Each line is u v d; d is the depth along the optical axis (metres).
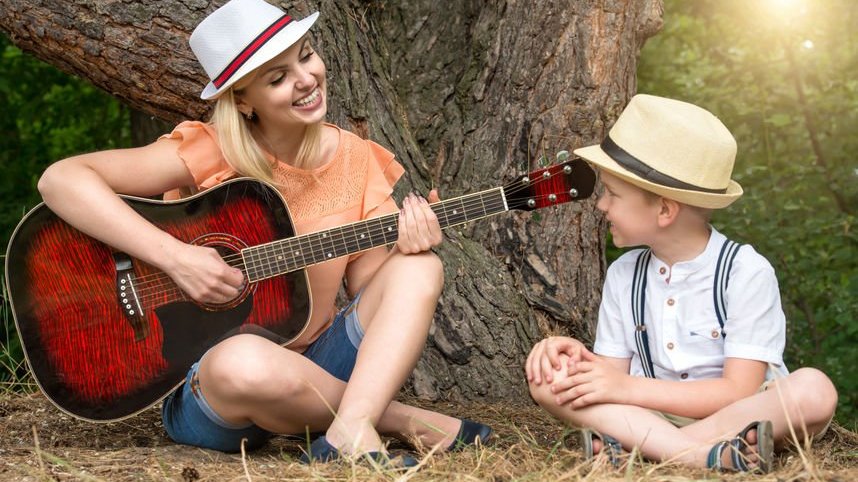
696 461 2.55
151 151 2.89
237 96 2.86
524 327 3.97
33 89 7.17
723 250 2.79
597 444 2.58
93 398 2.88
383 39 4.54
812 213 6.07
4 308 4.85
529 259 4.12
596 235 4.21
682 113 2.82
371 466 2.49
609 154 2.85
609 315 3.00
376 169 3.07
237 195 2.92
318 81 2.87
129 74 3.85
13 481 2.50
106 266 2.89
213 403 2.72
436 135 4.44
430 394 3.78
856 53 6.73
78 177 2.78
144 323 2.90
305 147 2.93
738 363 2.72
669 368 2.86
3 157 6.95
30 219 2.86
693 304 2.82
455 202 2.91
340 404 2.69
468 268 3.97
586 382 2.70
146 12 3.76
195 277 2.80
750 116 6.61
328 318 3.10
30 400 3.75
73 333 2.88
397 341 2.68
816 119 6.68
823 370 5.48
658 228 2.82
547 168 2.92
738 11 6.90
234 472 2.59
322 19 3.96
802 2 6.67
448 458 2.65
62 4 3.76
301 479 2.44
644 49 7.16
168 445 3.04
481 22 4.40
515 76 4.21
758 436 2.46
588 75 4.12
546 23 4.16
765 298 2.73
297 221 2.97
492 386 3.83
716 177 2.78
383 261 3.04
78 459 2.74
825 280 5.73
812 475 2.36
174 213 2.90
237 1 2.79
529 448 2.86
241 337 2.65
